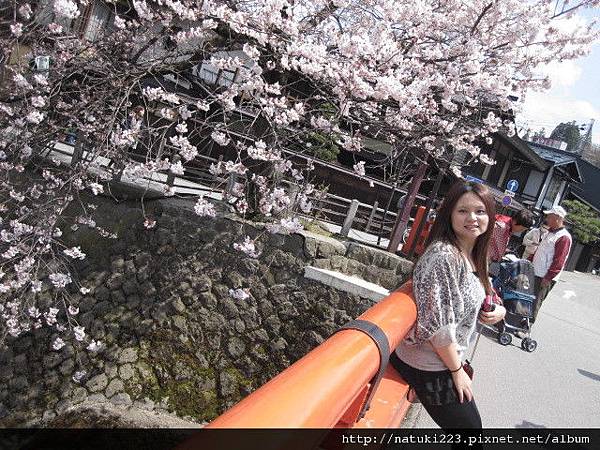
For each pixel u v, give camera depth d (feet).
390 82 17.66
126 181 29.94
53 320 24.93
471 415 7.68
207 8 17.97
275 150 21.81
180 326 28.04
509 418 15.61
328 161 53.83
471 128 24.50
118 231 28.99
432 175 47.39
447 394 7.63
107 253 28.94
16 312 23.65
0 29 21.33
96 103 20.71
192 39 20.04
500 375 19.77
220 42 21.35
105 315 28.43
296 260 27.04
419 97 21.40
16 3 19.99
